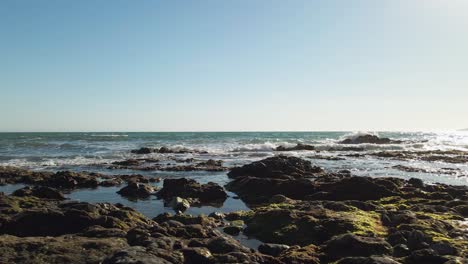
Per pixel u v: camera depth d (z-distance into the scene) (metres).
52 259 9.90
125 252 9.68
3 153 54.97
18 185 28.89
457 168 41.00
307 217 14.73
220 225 16.25
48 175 30.97
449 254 10.74
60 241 11.14
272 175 30.02
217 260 10.35
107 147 68.12
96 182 29.27
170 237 12.19
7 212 15.83
